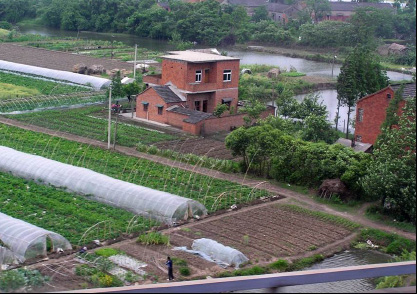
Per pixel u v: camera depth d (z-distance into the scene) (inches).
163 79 2214.6
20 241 981.8
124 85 2374.5
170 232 1149.1
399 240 1153.4
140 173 1525.6
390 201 1229.7
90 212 1216.8
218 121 2039.9
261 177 1550.2
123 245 1069.8
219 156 1737.2
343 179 1364.4
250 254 1063.0
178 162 1652.3
